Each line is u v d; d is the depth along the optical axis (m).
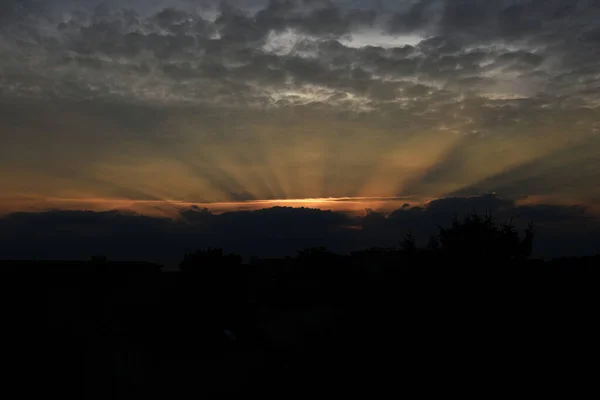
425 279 16.02
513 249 16.11
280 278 31.19
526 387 10.60
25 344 14.97
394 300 16.31
